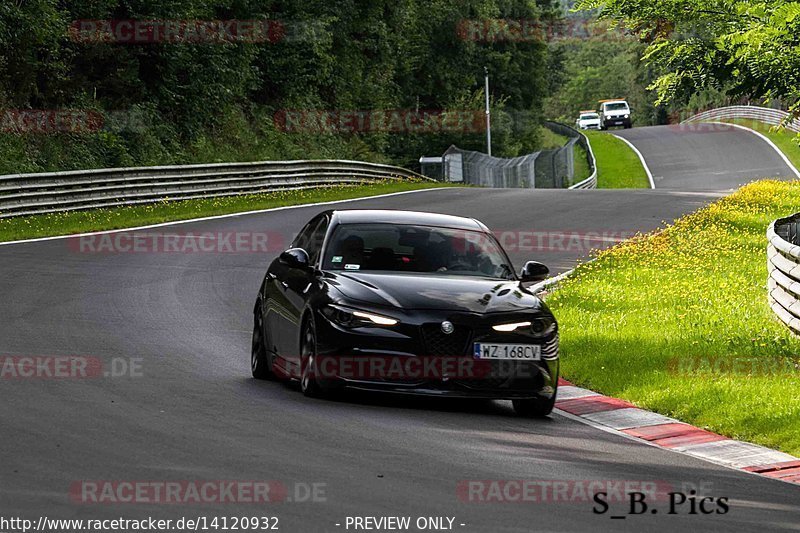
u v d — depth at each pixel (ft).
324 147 538.47
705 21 134.51
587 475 71.61
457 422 87.51
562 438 84.89
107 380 95.61
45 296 150.71
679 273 194.29
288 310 99.60
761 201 321.32
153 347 116.57
